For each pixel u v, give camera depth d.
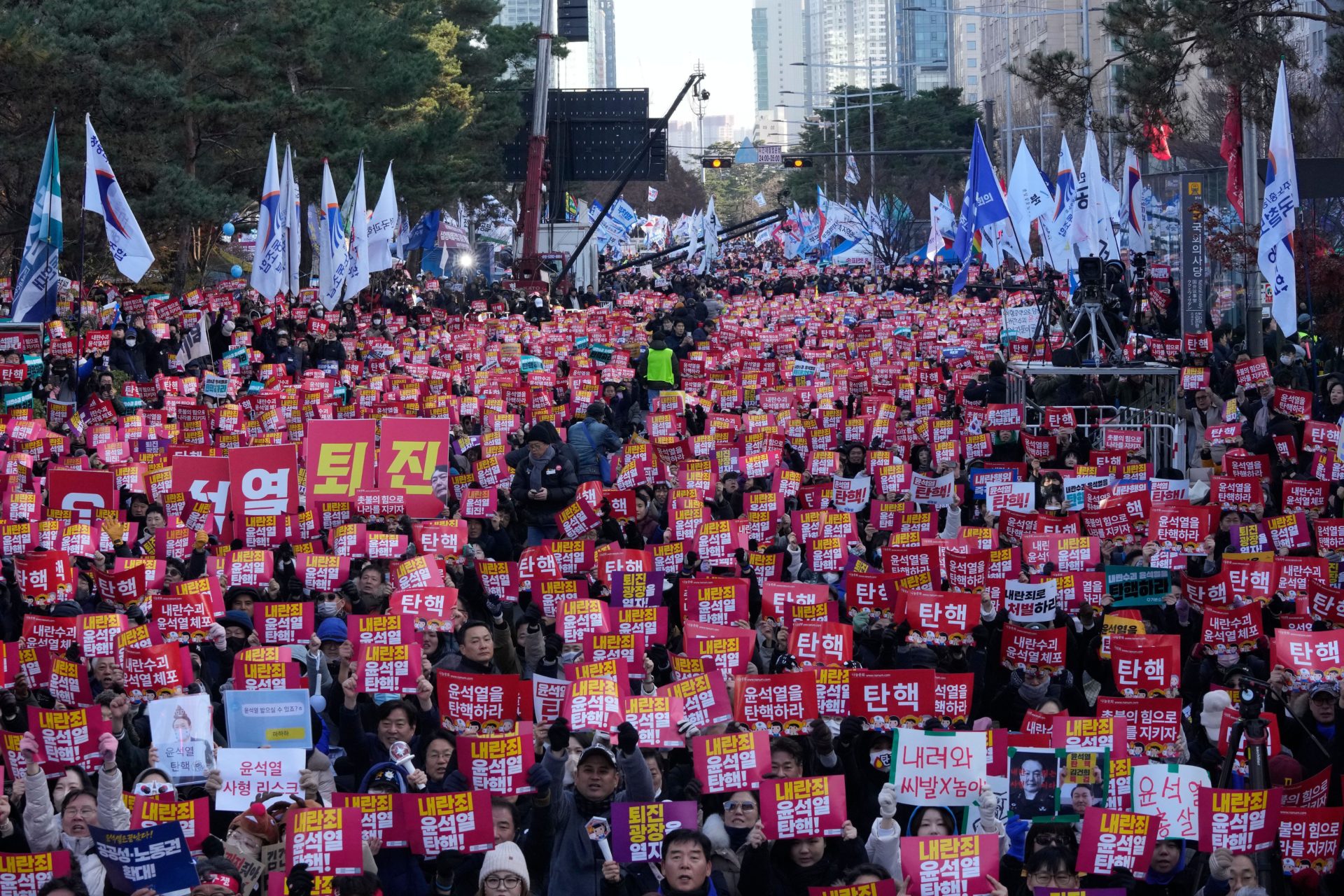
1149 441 21.52
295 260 33.75
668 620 13.02
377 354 34.94
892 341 36.53
